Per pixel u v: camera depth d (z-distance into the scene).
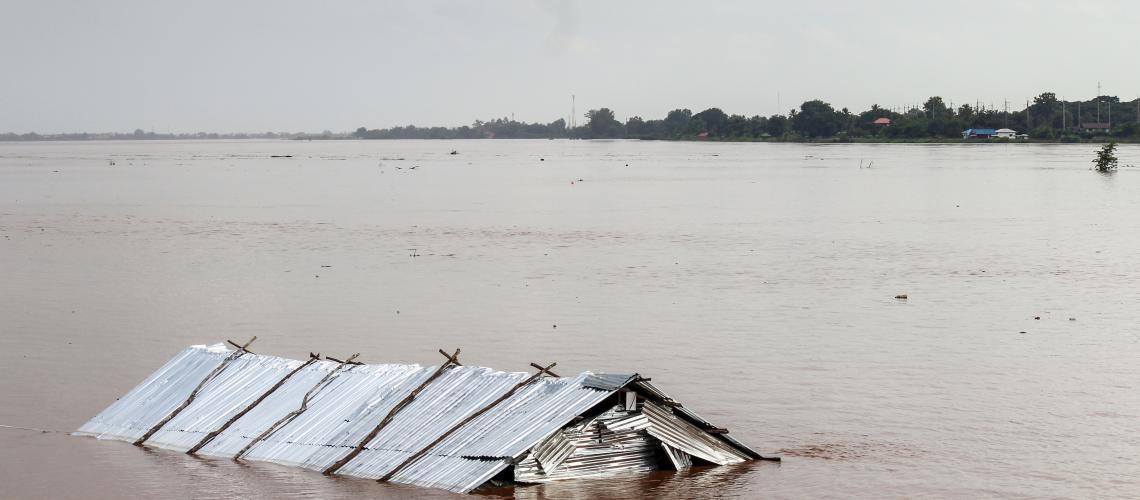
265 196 101.44
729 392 30.27
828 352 34.66
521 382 25.30
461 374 26.39
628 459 24.14
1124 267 51.53
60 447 26.38
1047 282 47.50
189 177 138.38
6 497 23.05
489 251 58.66
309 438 25.58
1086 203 88.06
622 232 67.75
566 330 38.06
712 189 109.25
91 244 62.62
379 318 40.34
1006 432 26.78
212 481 23.80
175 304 43.41
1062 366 32.91
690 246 60.50
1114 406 28.83
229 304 43.31
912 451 25.48
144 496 23.00
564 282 48.06
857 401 29.41
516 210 84.44
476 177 137.12
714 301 43.28
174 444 26.45
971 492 22.92
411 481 23.17
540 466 23.12
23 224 73.94
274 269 52.44
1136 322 38.88
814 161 180.12
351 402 26.48
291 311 41.78
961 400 29.42
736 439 26.08
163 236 66.69
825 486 23.27
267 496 22.78
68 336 37.75
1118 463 24.61
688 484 23.38
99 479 24.11
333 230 69.75
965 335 37.03
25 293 46.00
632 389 24.11
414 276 50.00
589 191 107.44
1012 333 37.31
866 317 40.03
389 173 149.75
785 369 32.62
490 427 23.97
